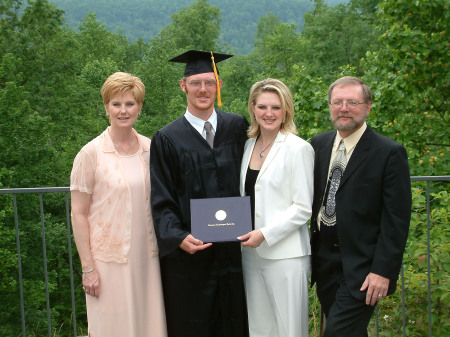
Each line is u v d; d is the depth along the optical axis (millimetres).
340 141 2711
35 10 23938
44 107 23828
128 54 47281
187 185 2893
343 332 2582
